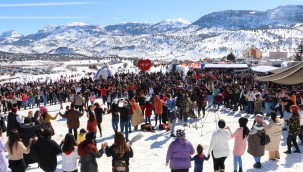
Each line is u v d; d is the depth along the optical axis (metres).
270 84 34.66
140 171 10.72
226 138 9.00
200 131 16.75
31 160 10.80
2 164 7.66
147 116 17.92
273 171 10.46
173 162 8.00
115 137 7.44
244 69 57.91
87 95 26.84
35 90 31.41
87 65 170.62
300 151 12.51
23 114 24.83
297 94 20.05
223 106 26.39
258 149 10.52
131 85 29.73
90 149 7.46
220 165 9.03
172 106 15.62
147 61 44.22
